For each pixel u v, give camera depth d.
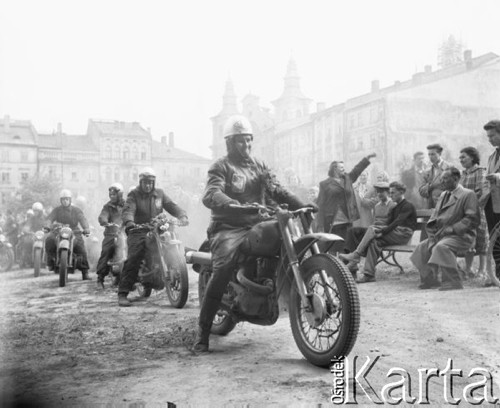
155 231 6.38
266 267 3.85
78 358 3.75
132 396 2.93
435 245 5.96
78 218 9.03
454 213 5.98
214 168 4.08
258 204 3.83
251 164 4.17
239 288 3.83
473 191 6.03
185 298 6.02
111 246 8.15
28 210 8.98
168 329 4.76
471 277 6.32
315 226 7.42
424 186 7.34
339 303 3.48
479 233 6.29
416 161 7.88
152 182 6.67
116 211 8.23
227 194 4.11
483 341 3.64
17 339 4.42
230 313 3.96
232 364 3.53
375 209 7.45
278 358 3.67
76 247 9.00
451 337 3.79
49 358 3.78
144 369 3.46
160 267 6.37
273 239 3.72
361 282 6.94
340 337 3.27
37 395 2.98
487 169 5.93
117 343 4.25
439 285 6.02
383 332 4.03
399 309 4.77
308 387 3.02
